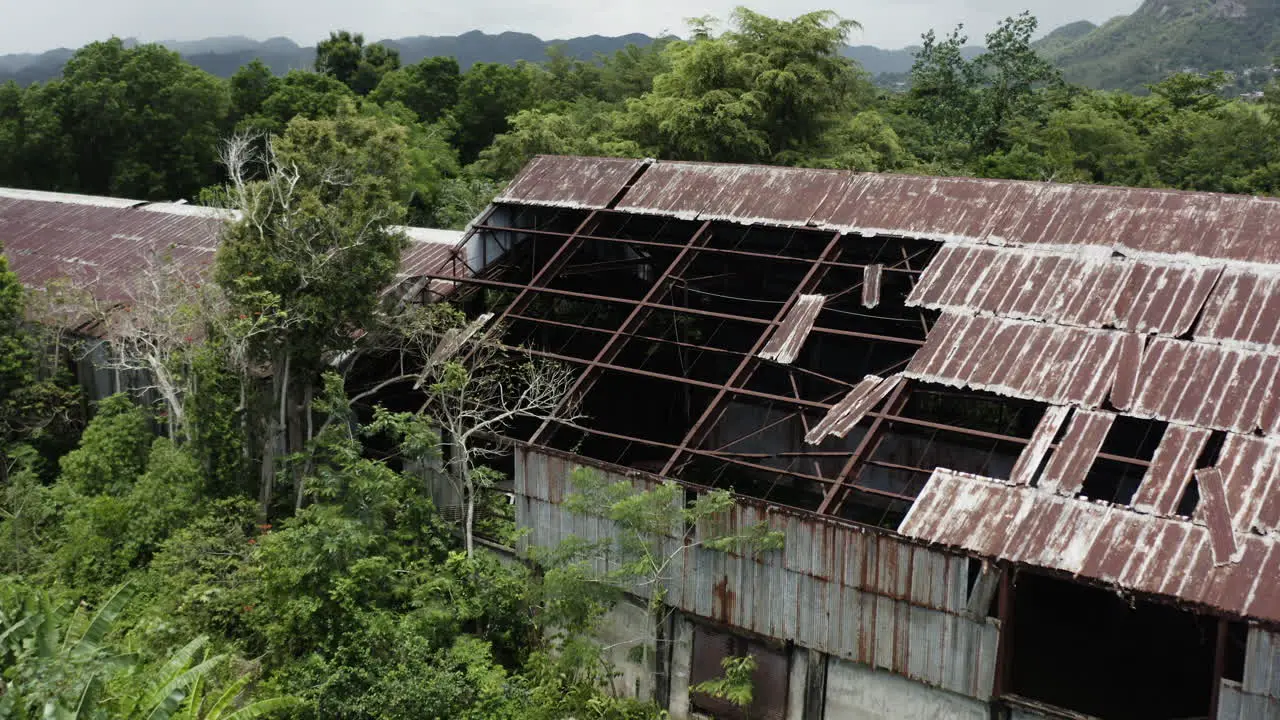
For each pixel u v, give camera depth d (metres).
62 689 16.33
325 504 24.98
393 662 20.77
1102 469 26.98
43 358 36.09
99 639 18.23
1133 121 65.12
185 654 17.84
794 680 21.17
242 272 27.02
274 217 27.11
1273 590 16.25
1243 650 20.33
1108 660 24.02
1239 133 57.19
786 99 50.72
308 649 22.52
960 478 20.05
